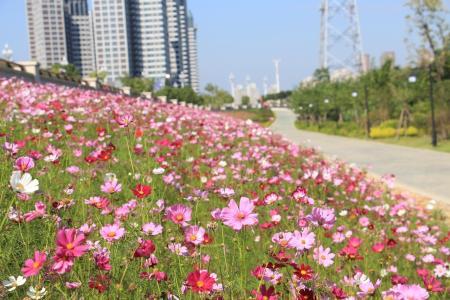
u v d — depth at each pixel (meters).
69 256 2.10
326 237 4.80
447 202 11.05
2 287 2.45
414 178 14.27
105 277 2.63
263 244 4.17
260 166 7.54
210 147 9.77
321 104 49.41
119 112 10.92
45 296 2.49
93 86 30.72
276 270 2.63
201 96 110.69
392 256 5.29
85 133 8.77
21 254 3.27
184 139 10.27
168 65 121.44
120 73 112.94
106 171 5.50
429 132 28.48
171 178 4.97
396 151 22.44
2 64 20.62
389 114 36.34
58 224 3.19
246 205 2.41
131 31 115.88
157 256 3.21
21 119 8.15
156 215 3.71
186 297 2.68
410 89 30.16
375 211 7.54
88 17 119.94
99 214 3.82
